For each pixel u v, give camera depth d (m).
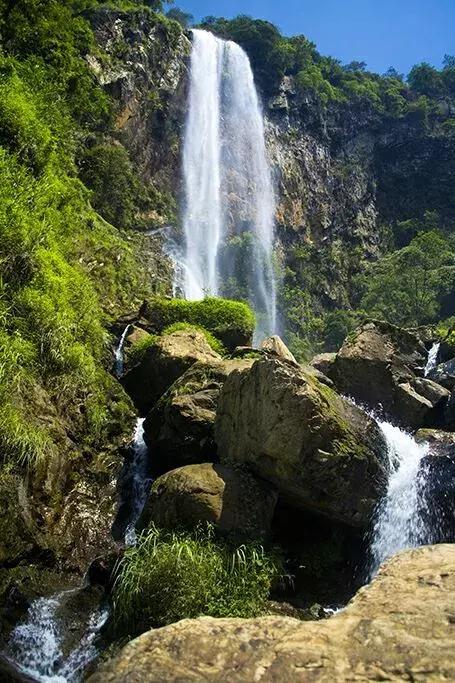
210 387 9.82
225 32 49.31
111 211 24.33
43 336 9.09
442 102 61.31
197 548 6.25
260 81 47.84
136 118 31.50
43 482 7.49
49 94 15.90
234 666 2.13
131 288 16.78
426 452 9.04
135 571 5.94
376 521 7.61
